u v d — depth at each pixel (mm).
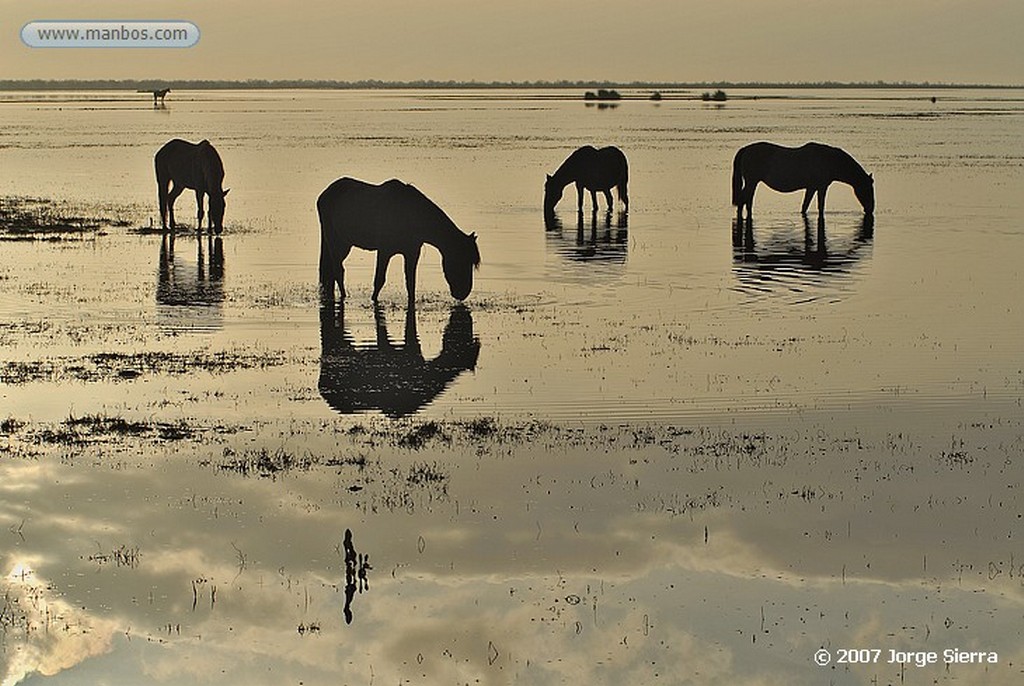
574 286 87438
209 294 83688
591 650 35125
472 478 47719
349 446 51594
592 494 46094
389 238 79500
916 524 43438
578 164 128375
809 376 62156
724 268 94562
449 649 35094
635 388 60156
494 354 67188
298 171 183875
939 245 106062
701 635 35969
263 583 39094
